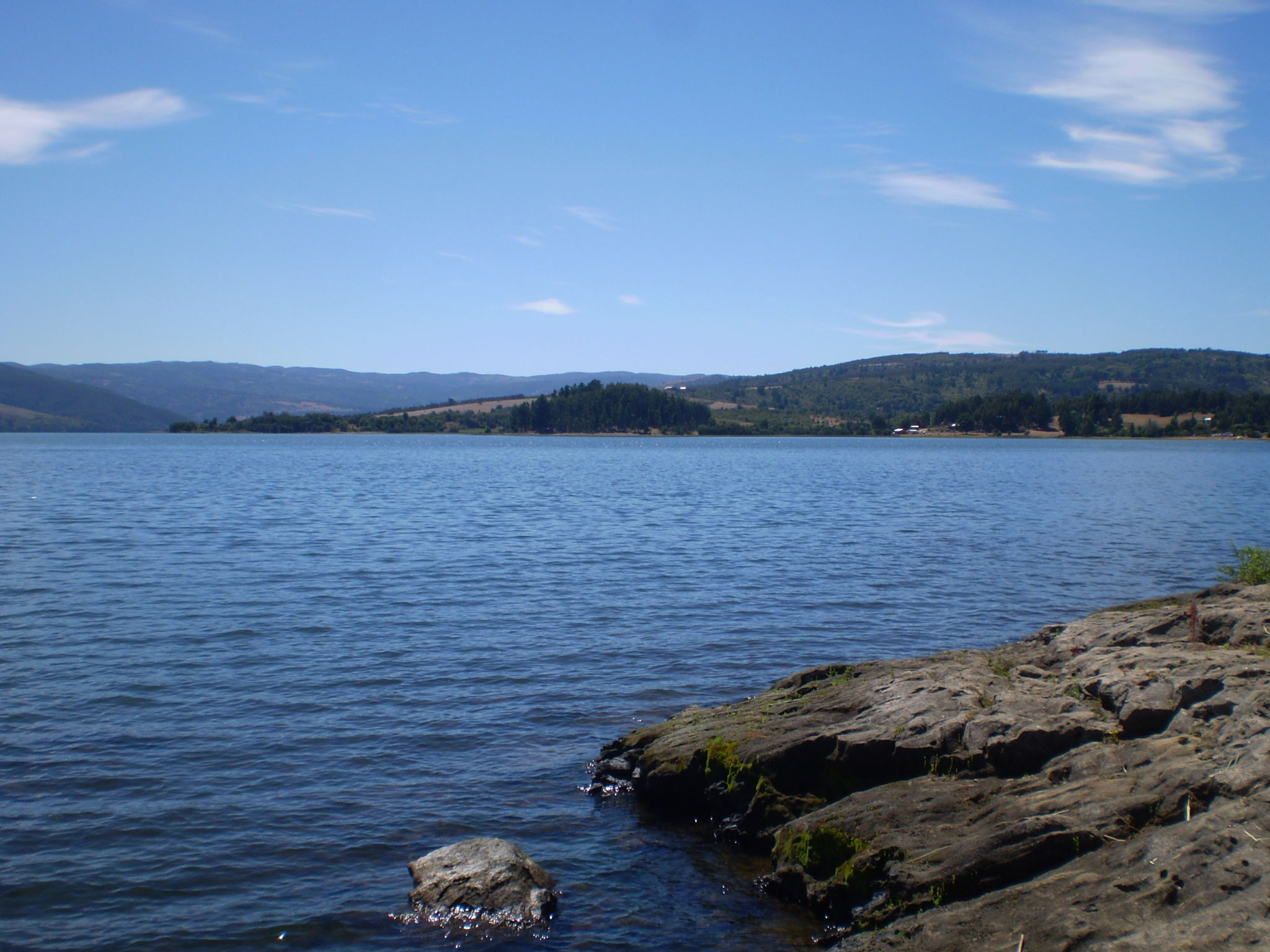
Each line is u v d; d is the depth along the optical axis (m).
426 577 29.03
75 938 9.34
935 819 10.00
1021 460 125.75
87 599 24.98
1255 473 93.19
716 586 27.89
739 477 86.31
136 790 12.70
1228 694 10.26
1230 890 6.82
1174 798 8.61
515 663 19.23
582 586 27.81
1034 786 10.03
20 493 61.22
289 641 20.72
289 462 115.31
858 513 51.25
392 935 9.55
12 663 18.59
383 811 12.32
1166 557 34.41
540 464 114.00
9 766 13.40
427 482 78.12
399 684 17.69
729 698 17.22
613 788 13.33
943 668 13.98
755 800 11.85
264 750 14.25
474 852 10.60
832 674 15.31
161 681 17.56
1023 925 7.54
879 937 8.37
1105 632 14.98
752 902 10.35
